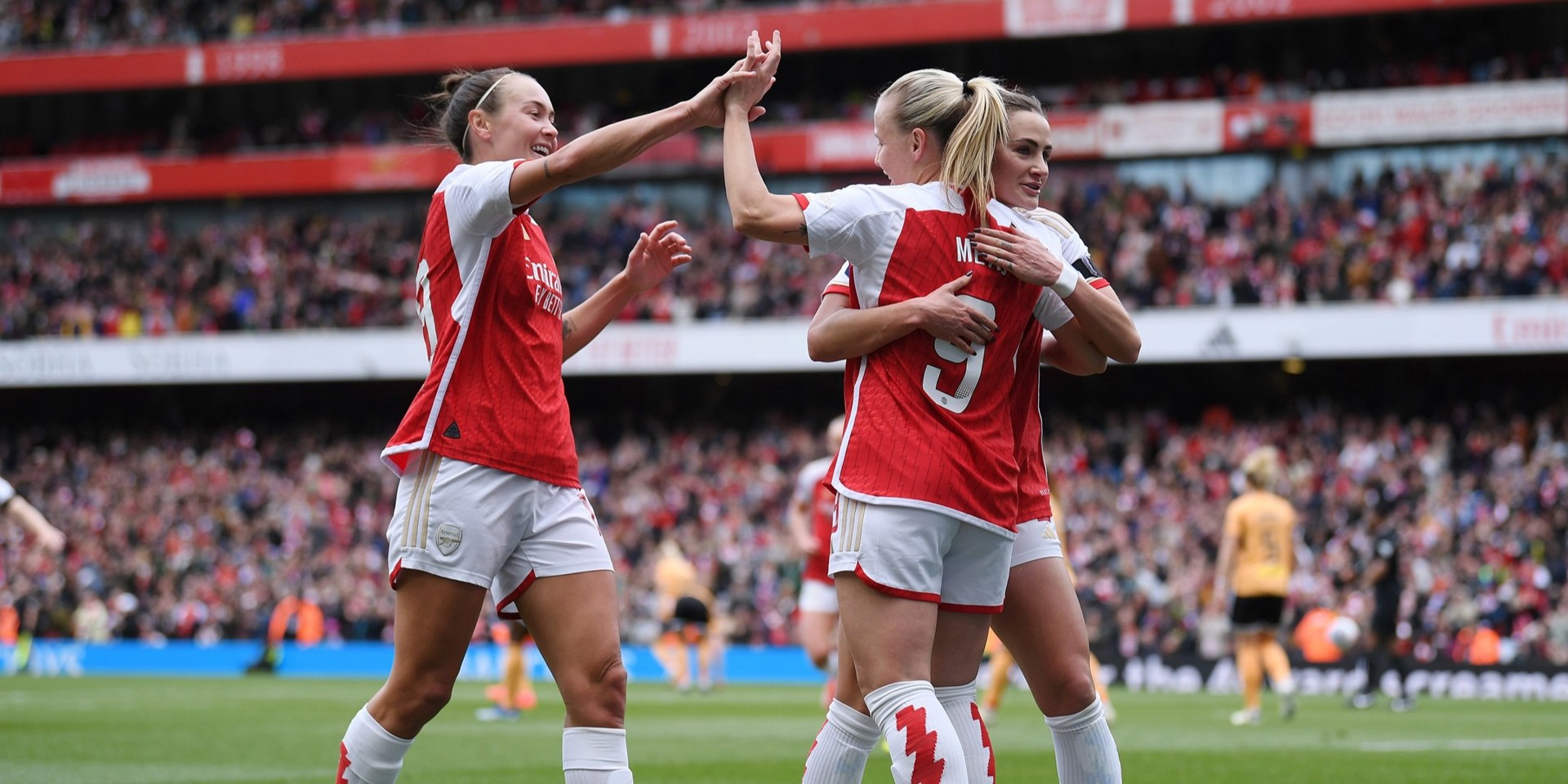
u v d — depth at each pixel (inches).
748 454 1494.8
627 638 1270.9
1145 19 1488.7
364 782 206.4
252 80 1738.4
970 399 196.4
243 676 1240.2
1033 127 211.2
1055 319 212.2
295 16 1793.8
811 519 532.7
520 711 725.9
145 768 419.5
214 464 1644.9
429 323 211.2
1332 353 1309.1
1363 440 1310.3
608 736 205.9
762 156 1611.7
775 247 1566.2
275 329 1649.9
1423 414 1421.0
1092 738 215.3
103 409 1793.8
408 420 208.5
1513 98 1398.9
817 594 523.5
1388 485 1229.7
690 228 1642.5
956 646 203.9
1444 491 1218.0
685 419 1632.6
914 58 1690.5
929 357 194.4
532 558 208.5
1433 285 1347.2
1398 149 1503.4
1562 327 1250.6
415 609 204.5
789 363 1455.5
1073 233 214.8
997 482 197.3
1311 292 1363.2
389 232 1738.4
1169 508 1270.9
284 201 1803.6
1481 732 560.7
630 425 1609.3
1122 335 203.8
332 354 1576.0
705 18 1621.6
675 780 388.2
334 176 1728.6
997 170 211.0
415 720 206.5
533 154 220.4
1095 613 1138.7
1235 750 471.2
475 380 206.1
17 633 1428.4
